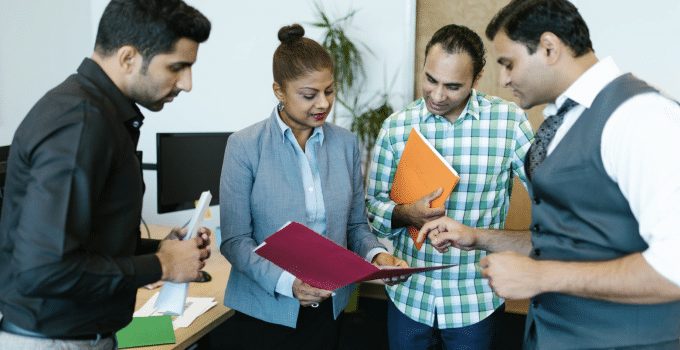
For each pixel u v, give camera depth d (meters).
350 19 3.73
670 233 0.90
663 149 0.92
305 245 1.26
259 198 1.55
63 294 0.99
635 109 0.97
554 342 1.15
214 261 2.33
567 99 1.10
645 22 3.32
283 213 1.55
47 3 3.69
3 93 3.38
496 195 1.84
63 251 0.95
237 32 3.93
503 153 1.80
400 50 3.68
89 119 0.99
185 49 1.12
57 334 1.06
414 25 3.64
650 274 0.92
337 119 3.81
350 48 3.60
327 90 1.54
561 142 1.11
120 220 1.11
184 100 4.12
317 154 1.60
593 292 1.00
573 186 1.08
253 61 3.92
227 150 1.59
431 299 1.83
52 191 0.95
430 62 1.65
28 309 1.04
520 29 1.08
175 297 1.33
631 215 1.02
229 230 1.56
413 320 1.87
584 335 1.10
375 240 1.71
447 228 1.52
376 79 3.75
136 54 1.08
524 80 1.12
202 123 4.11
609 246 1.05
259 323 1.62
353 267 1.27
